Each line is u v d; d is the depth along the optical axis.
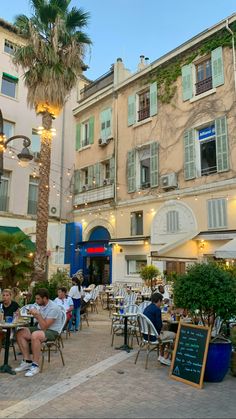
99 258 21.00
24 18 14.50
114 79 21.64
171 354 6.68
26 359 6.29
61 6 14.66
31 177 21.64
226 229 14.70
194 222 15.84
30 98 14.32
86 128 24.05
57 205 22.61
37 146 17.33
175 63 18.16
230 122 15.16
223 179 15.12
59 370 6.25
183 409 4.54
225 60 15.76
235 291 6.00
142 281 17.55
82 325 11.43
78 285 10.75
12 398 4.85
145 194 18.52
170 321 7.61
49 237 21.81
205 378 5.73
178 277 6.55
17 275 11.30
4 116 20.75
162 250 13.32
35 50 13.73
